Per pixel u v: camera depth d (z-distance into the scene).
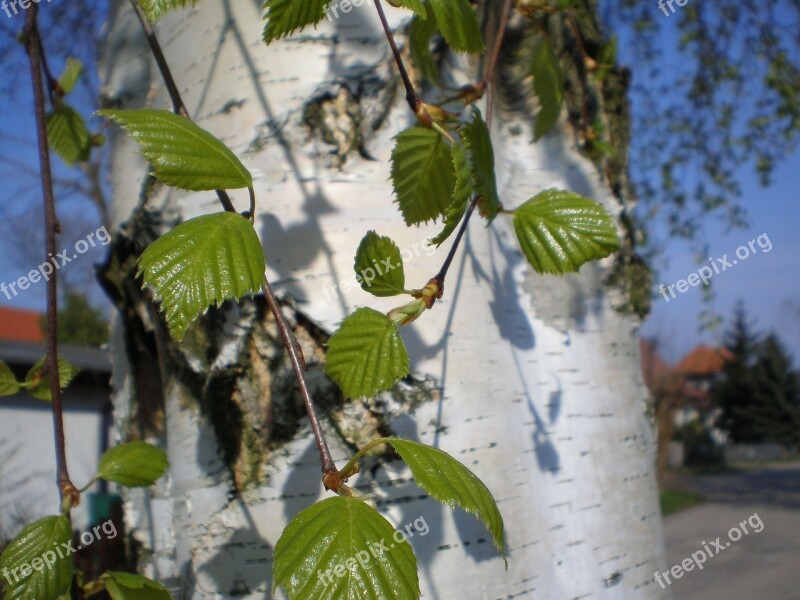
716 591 1.60
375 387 0.20
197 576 0.27
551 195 0.24
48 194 0.25
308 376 0.26
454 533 0.26
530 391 0.31
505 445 0.28
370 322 0.21
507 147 0.36
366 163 0.29
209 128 0.30
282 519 0.25
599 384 0.33
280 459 0.26
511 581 0.27
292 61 0.29
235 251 0.18
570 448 0.31
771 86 1.02
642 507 0.34
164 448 0.36
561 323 0.33
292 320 0.26
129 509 0.38
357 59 0.29
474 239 0.30
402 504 0.25
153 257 0.17
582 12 0.38
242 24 0.30
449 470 0.17
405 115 0.29
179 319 0.17
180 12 0.32
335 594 0.14
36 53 0.26
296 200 0.28
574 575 0.29
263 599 0.25
